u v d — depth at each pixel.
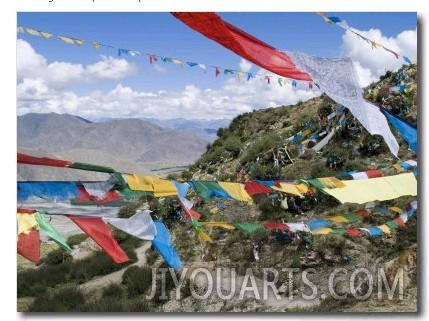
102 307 20.05
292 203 22.11
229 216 24.59
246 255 21.19
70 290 22.95
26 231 6.12
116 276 25.33
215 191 8.04
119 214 29.41
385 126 7.90
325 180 9.55
